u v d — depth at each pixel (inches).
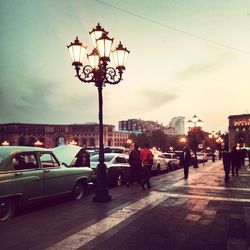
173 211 328.5
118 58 385.1
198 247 216.4
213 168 1097.4
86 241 227.1
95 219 292.5
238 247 216.5
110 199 394.6
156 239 233.1
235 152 785.6
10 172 308.8
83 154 559.2
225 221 287.7
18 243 221.9
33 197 333.4
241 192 469.4
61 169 382.3
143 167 507.8
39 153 355.3
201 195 437.7
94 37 382.9
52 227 264.2
